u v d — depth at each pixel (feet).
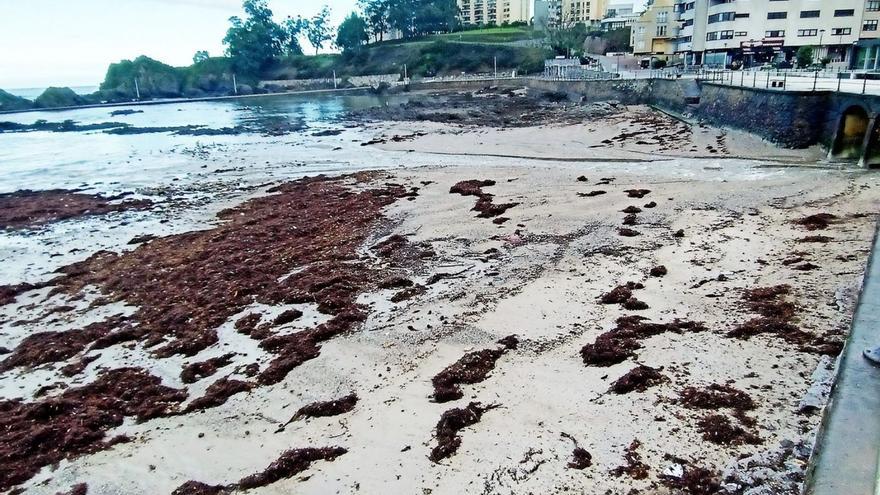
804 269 47.14
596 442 28.14
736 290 44.68
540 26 435.94
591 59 317.01
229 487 27.40
